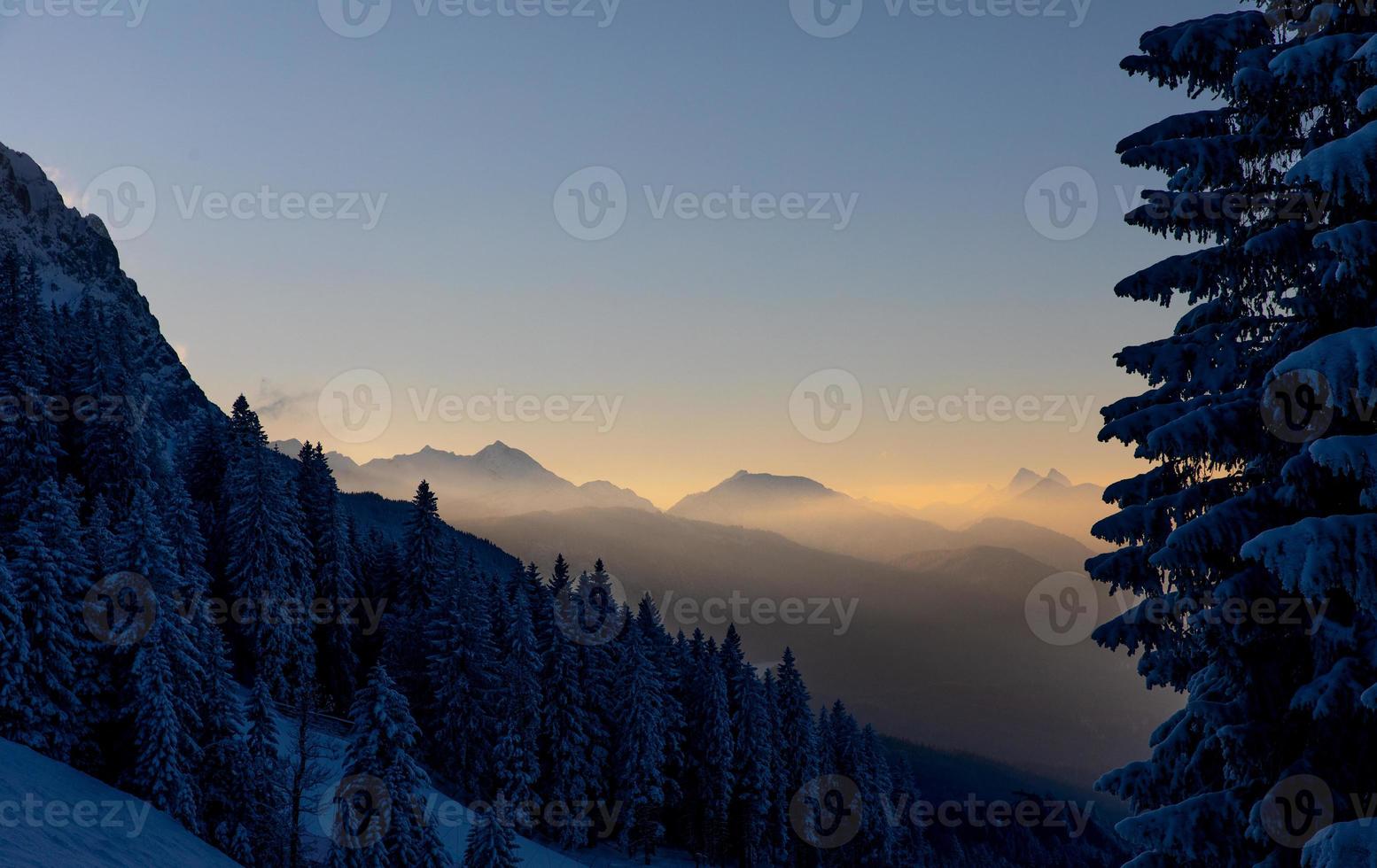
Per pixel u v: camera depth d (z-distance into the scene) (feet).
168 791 117.70
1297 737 32.91
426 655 208.64
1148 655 38.81
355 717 122.72
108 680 122.72
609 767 220.84
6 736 113.09
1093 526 36.83
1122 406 38.81
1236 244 35.27
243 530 192.13
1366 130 26.58
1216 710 34.30
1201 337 36.09
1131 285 36.60
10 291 210.18
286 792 128.36
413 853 120.26
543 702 208.74
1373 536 27.25
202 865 104.17
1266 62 33.01
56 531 128.77
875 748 325.42
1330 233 27.78
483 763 192.34
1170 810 34.17
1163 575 36.24
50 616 118.93
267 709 130.72
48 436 186.29
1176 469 37.47
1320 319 33.53
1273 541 28.37
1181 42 34.50
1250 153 34.53
